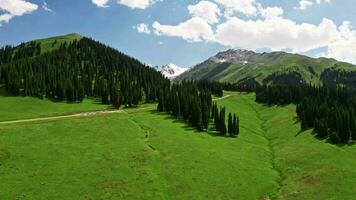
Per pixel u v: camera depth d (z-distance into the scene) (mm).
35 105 175625
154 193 85438
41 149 102875
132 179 90750
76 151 104188
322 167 106438
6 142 104938
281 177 105438
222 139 136500
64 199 78188
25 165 91875
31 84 190875
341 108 157000
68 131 122062
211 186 92125
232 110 197250
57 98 189750
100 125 132625
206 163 105812
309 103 174375
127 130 130625
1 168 88875
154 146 115812
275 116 189000
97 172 92062
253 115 196375
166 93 180375
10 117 147000
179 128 143625
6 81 194000
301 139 140000
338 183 95250
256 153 124188
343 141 130125
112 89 192750
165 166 100875
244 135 148000
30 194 78375
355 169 103750
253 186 95250
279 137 150125
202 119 147750
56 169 91438
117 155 104438
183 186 90625
